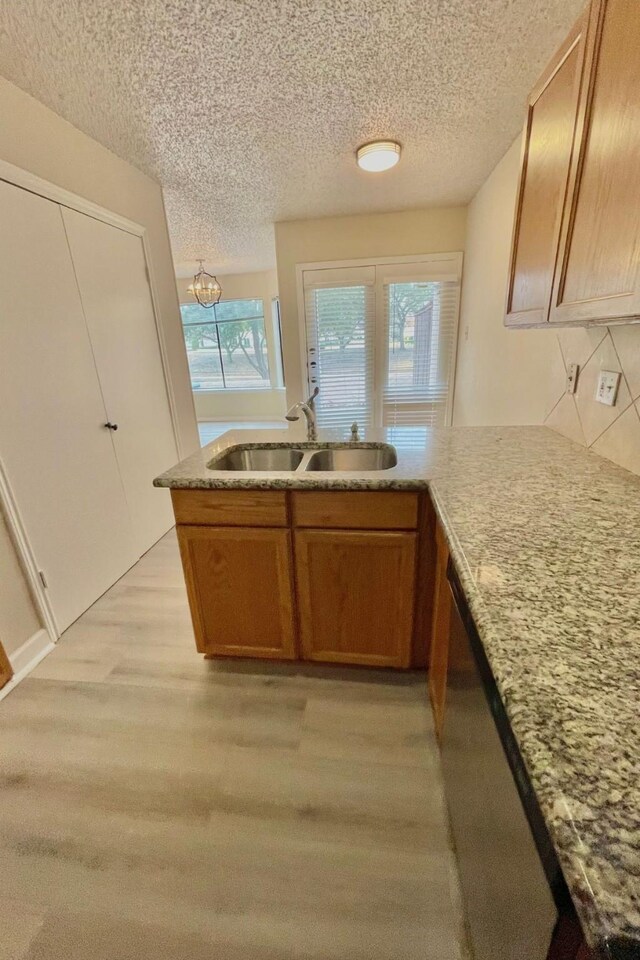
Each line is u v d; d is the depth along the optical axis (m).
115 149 2.31
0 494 1.71
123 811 1.23
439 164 2.65
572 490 1.16
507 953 0.59
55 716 1.56
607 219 0.89
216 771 1.34
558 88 1.11
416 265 3.71
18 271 1.77
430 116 2.06
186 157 2.43
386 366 4.04
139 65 1.62
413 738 1.42
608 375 1.39
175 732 1.48
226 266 5.88
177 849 1.13
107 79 1.69
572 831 0.37
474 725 0.79
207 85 1.76
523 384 2.22
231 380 7.20
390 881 1.05
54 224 1.94
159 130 2.11
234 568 1.58
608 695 0.51
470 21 1.45
